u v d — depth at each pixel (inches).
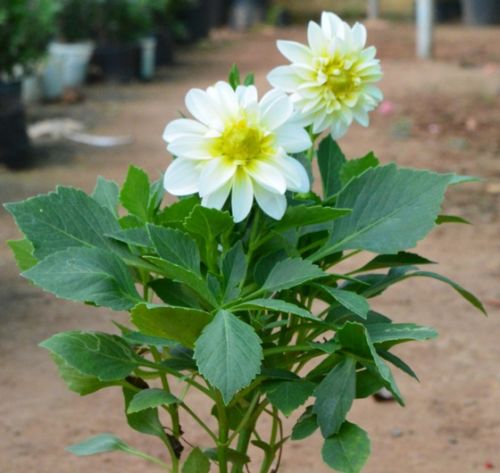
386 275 46.1
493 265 104.3
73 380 43.8
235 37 314.0
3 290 96.2
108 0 223.5
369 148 154.8
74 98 199.9
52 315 89.9
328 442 40.5
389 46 268.8
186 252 40.9
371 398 74.7
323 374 43.2
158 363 43.4
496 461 65.9
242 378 38.1
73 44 223.0
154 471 64.2
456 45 271.4
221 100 40.8
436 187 42.4
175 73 243.6
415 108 181.8
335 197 44.5
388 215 42.6
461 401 73.7
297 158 44.6
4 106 145.6
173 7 258.5
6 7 146.9
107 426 69.6
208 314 39.6
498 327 87.7
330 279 44.1
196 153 40.4
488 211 123.5
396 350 83.0
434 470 64.7
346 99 43.5
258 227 42.6
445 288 97.4
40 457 65.6
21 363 79.4
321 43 43.5
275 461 65.3
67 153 156.4
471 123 169.6
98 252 40.9
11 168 145.6
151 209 43.4
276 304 39.3
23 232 41.6
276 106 40.6
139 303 38.9
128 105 199.5
